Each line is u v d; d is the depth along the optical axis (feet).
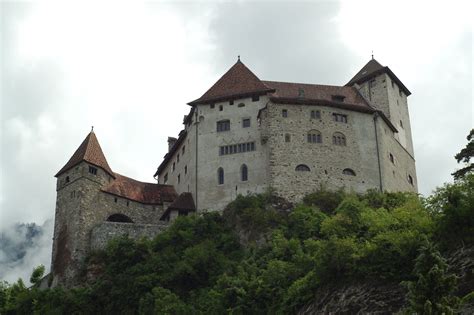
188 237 290.76
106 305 269.85
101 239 301.63
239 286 237.04
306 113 320.09
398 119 354.95
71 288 286.66
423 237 191.31
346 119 323.98
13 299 287.69
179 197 320.70
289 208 298.15
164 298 249.75
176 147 353.72
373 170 317.42
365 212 243.81
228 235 290.15
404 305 186.39
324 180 308.19
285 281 228.84
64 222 313.12
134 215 327.06
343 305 198.08
